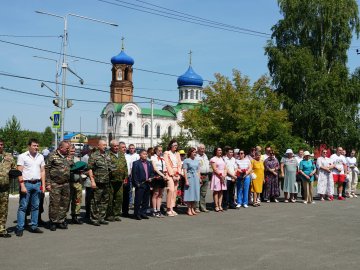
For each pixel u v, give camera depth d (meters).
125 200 13.31
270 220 12.56
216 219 12.74
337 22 39.25
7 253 8.06
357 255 8.19
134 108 92.00
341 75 38.09
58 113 26.12
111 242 9.15
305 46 39.69
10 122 57.75
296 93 38.81
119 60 91.56
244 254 8.13
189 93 92.31
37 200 10.27
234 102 37.91
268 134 37.44
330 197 18.73
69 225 11.40
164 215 13.59
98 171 11.44
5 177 9.52
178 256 7.91
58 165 10.62
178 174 13.73
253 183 16.14
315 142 39.06
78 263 7.33
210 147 40.50
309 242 9.37
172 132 95.62
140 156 12.88
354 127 37.78
